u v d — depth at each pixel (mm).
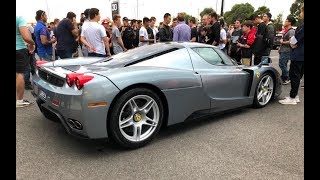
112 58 3633
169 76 3172
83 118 2670
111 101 2727
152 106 3082
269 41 6316
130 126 3035
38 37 6250
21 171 2537
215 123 3836
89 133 2707
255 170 2590
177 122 3359
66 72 3057
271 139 3299
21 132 3473
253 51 6551
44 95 3127
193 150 2998
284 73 6566
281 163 2719
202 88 3510
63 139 3273
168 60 3424
